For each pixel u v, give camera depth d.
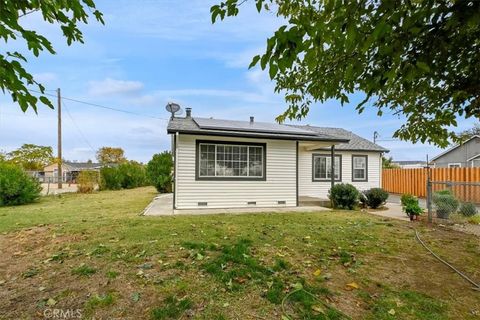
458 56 2.56
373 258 4.29
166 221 6.94
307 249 4.60
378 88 2.52
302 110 4.14
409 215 7.71
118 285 3.16
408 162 41.75
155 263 3.79
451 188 8.30
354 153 14.91
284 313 2.66
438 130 3.75
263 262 3.89
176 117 12.18
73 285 3.19
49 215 8.11
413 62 2.16
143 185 22.94
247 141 10.32
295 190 10.88
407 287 3.34
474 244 5.13
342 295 3.08
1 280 3.41
